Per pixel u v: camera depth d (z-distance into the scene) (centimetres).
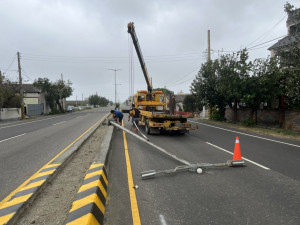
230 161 596
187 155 720
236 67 1520
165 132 1295
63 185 425
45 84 4025
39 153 739
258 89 1454
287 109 1439
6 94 2756
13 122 2266
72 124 1778
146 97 1484
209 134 1233
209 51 2331
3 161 645
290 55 1290
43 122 2098
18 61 2942
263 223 315
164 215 338
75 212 301
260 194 415
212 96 2003
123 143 921
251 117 1642
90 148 759
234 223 315
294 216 335
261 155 731
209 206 367
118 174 527
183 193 419
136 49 1443
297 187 449
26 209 331
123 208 360
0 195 408
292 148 849
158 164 611
